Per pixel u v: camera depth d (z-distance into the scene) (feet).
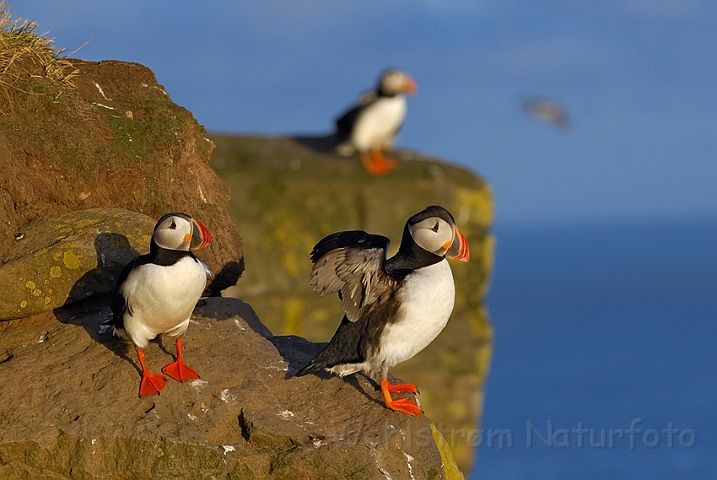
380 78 93.91
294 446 28.94
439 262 30.81
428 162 95.86
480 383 81.66
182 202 40.22
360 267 29.94
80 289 34.78
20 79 37.83
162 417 29.35
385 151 101.96
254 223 82.12
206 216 40.75
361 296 30.42
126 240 35.53
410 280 29.89
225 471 28.43
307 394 31.60
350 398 31.55
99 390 30.50
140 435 28.55
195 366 32.27
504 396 247.09
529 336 414.00
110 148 38.24
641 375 282.77
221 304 37.99
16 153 36.37
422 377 78.89
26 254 34.42
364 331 30.35
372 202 84.53
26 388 30.66
